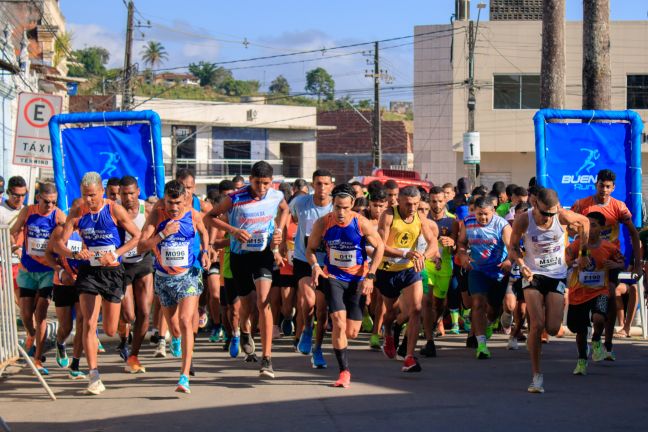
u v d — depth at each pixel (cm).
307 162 6325
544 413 855
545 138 1495
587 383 1029
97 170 1488
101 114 1484
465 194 1852
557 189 1497
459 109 4856
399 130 7869
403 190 1095
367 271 1011
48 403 930
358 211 1398
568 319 1112
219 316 1409
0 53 2936
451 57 5344
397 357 1229
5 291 936
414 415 846
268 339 1063
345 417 838
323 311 1134
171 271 984
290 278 1420
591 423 811
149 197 1449
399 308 1198
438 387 998
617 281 1202
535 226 993
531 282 992
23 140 1639
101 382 1013
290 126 6184
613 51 4778
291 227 1375
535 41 4784
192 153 5988
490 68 4816
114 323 1011
